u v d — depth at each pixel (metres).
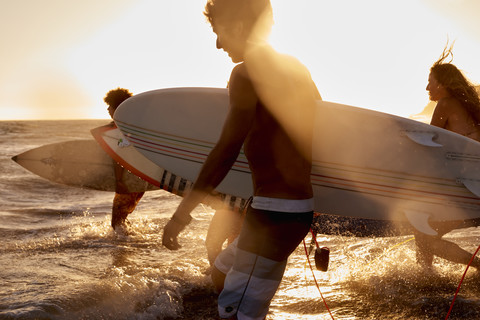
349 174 2.81
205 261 3.56
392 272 3.23
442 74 3.18
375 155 2.81
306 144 1.63
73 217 5.74
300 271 3.35
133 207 4.80
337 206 2.86
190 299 2.75
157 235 4.71
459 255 3.10
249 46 1.57
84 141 4.88
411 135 2.78
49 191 8.01
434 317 2.50
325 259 2.20
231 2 1.57
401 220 2.88
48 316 2.26
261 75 1.54
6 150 16.94
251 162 1.62
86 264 3.60
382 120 2.78
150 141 3.46
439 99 3.25
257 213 1.58
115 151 4.29
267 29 1.62
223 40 1.61
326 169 2.81
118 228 4.70
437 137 2.80
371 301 2.74
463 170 2.81
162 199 7.20
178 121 3.36
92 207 6.52
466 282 3.04
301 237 1.61
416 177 2.83
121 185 4.62
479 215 2.86
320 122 2.76
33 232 4.82
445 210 2.86
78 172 4.79
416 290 2.90
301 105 1.63
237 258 1.63
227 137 1.50
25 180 8.76
